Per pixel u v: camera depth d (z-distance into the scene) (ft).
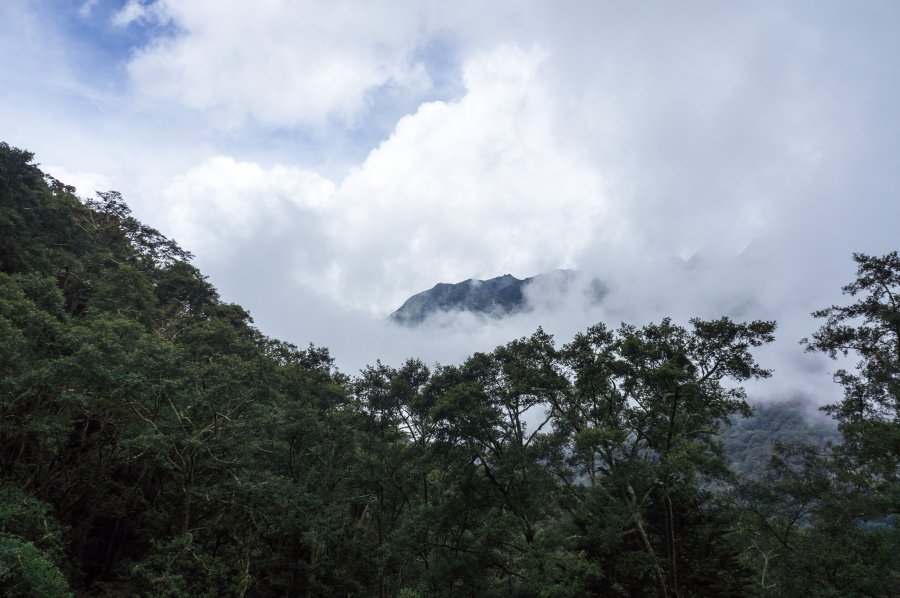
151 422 75.92
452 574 73.20
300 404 100.99
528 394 84.23
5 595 45.83
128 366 74.54
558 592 61.16
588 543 71.72
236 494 81.25
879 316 78.23
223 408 83.76
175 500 95.71
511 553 93.71
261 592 83.30
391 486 99.81
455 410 74.64
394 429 108.06
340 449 103.55
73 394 65.21
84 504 88.07
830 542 74.23
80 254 132.87
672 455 63.10
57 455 75.87
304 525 83.46
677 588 70.54
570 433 88.02
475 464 82.89
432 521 78.28
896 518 60.80
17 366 64.95
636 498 71.67
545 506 82.89
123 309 113.50
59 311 85.40
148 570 70.18
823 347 85.56
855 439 72.43
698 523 82.69
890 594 61.36
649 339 75.51
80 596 79.05
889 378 76.18
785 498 86.58
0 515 57.11
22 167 120.37
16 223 107.76
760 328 67.00
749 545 95.04
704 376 71.46
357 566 95.35
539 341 87.15
